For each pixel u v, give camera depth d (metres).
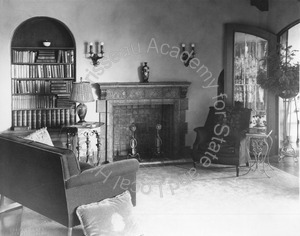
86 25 6.77
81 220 3.62
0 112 6.47
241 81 7.44
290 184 5.64
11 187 4.26
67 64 6.77
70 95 6.29
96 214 3.65
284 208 4.65
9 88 6.48
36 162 3.82
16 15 6.43
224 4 7.37
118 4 6.89
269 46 7.17
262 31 7.14
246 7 7.45
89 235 3.54
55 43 6.87
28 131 6.23
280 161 7.03
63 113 6.77
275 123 7.39
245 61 7.42
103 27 6.85
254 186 5.55
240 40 7.38
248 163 6.66
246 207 4.70
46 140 4.84
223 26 7.40
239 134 6.09
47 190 3.79
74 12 6.70
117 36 6.93
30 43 6.76
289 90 6.89
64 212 3.67
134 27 7.00
